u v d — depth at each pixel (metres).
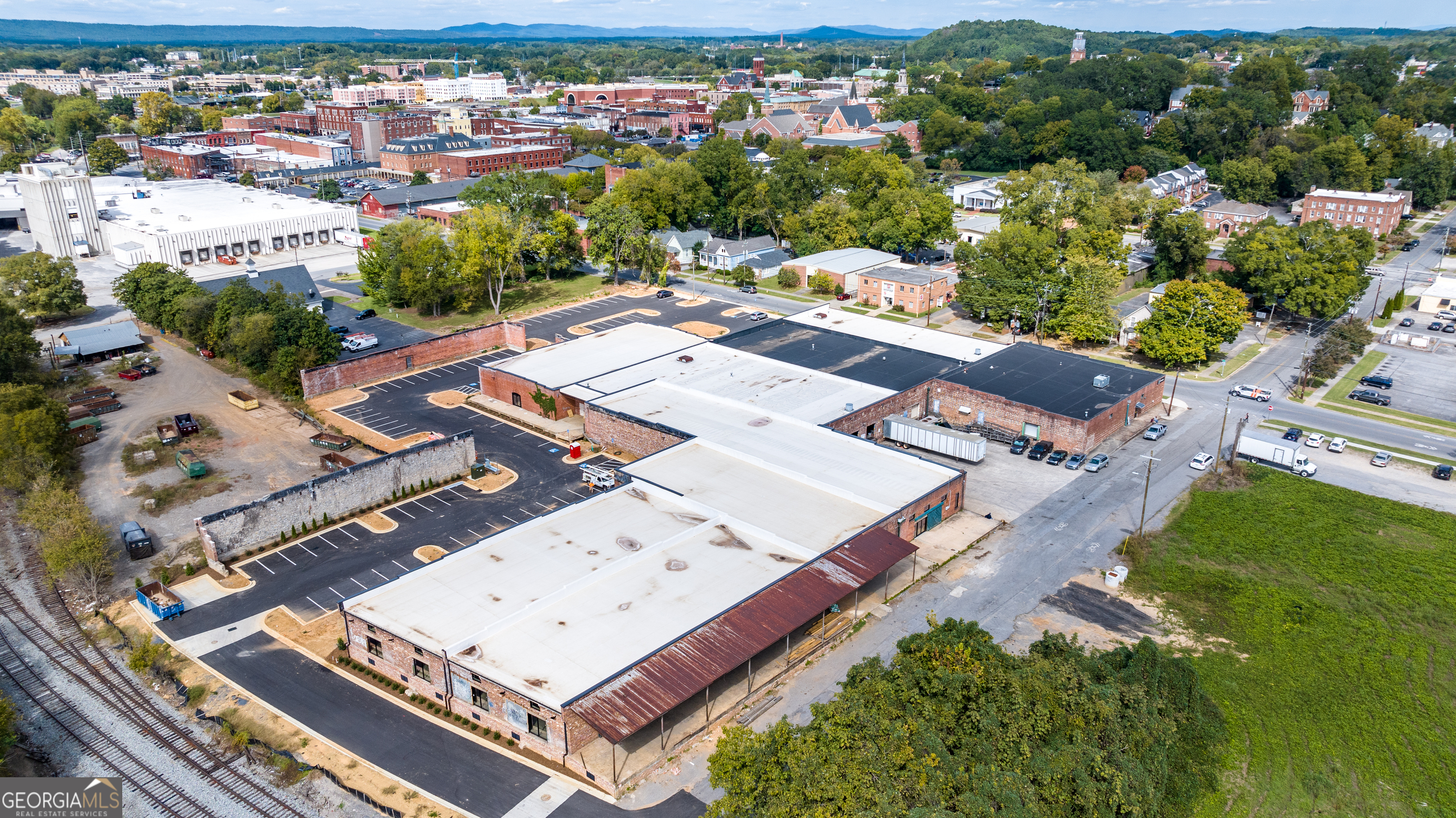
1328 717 56.84
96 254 192.25
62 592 71.69
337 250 196.50
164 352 129.75
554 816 49.50
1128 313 142.00
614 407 98.44
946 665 50.41
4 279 139.88
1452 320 141.75
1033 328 139.00
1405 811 49.34
